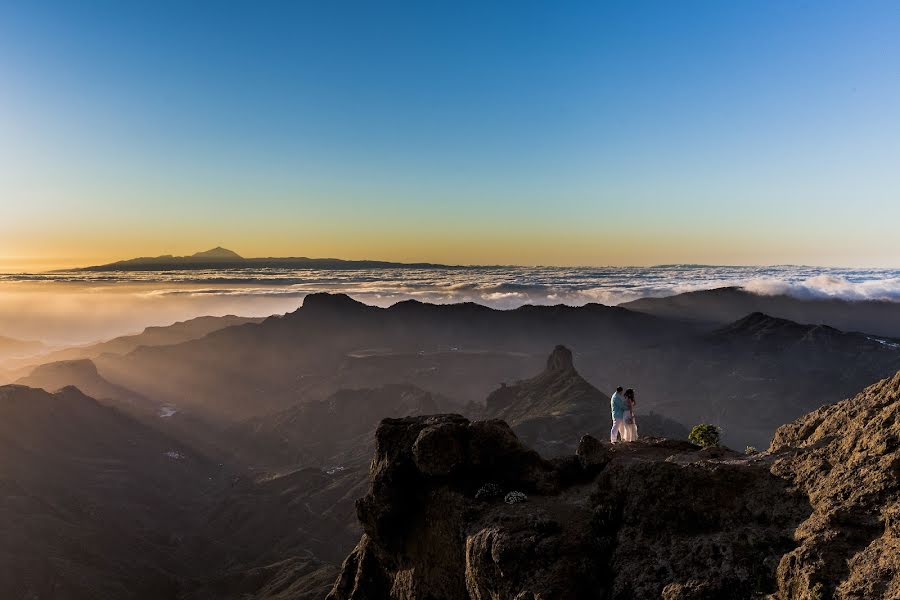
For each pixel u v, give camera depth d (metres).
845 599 14.46
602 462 25.67
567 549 21.00
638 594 18.69
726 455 24.22
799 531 17.36
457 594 24.28
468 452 27.03
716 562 18.14
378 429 30.23
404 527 27.69
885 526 15.73
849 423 20.30
